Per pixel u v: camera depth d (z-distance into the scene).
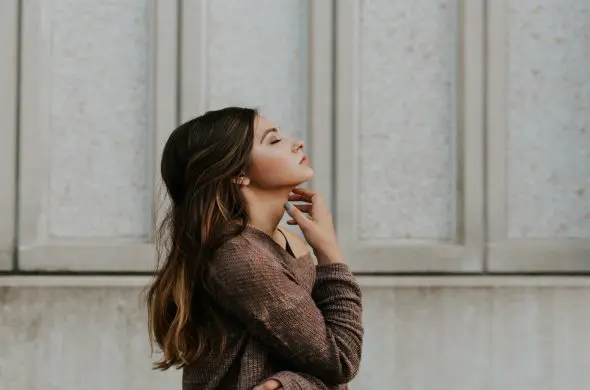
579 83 2.83
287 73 2.77
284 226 2.66
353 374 1.42
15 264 2.66
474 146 2.75
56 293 2.65
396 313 2.71
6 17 2.66
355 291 1.48
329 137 2.72
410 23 2.79
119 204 2.72
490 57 2.76
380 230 2.76
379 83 2.77
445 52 2.80
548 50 2.82
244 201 1.48
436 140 2.78
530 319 2.74
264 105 2.76
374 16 2.78
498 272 2.75
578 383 2.75
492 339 2.73
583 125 2.83
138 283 2.61
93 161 2.72
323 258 1.51
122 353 2.66
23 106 2.67
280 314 1.37
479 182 2.75
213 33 2.75
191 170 1.47
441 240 2.78
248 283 1.38
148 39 2.74
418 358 2.71
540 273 2.76
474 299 2.73
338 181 2.71
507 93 2.79
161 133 2.68
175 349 1.45
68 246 2.66
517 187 2.80
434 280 2.66
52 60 2.72
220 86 2.75
